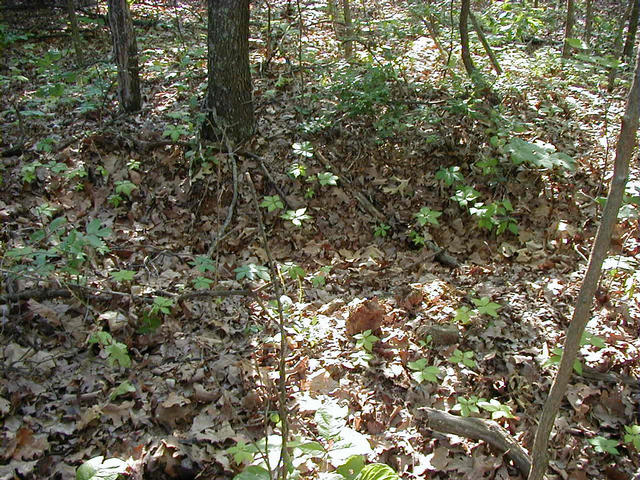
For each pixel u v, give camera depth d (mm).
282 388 2381
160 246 5223
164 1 11164
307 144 5746
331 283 4969
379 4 11328
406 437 3279
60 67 8125
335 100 6918
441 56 8297
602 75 7660
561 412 3457
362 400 3527
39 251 3670
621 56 8703
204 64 7891
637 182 5637
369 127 6457
